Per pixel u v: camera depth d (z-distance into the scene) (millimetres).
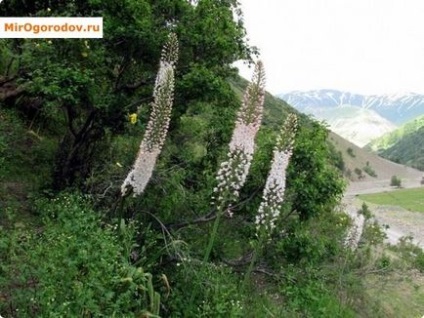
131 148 14586
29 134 16828
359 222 16391
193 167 14508
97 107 12445
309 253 13672
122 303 7898
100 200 13047
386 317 18703
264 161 12594
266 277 14305
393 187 169000
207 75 12977
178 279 11258
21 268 7602
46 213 11109
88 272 7773
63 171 13852
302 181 12906
